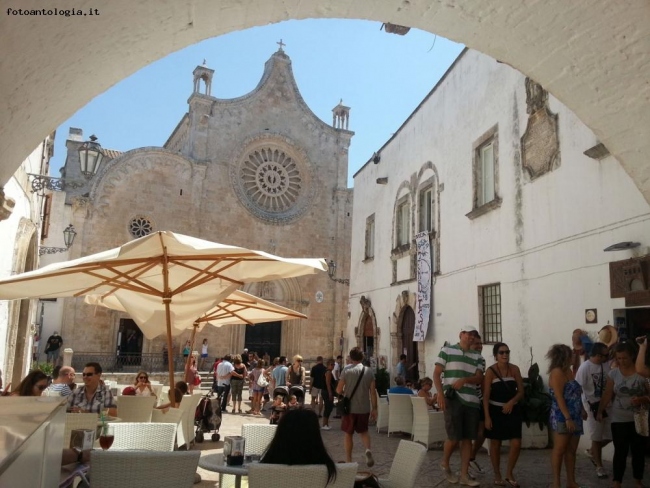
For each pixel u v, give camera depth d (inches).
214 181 1315.2
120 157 1206.9
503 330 462.3
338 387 345.7
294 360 657.6
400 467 195.9
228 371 655.8
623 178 338.3
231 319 475.5
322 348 1366.9
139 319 349.7
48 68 136.7
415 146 682.8
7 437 76.4
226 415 629.0
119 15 136.6
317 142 1475.1
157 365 1160.8
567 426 255.9
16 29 114.2
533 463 341.1
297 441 153.6
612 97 176.9
